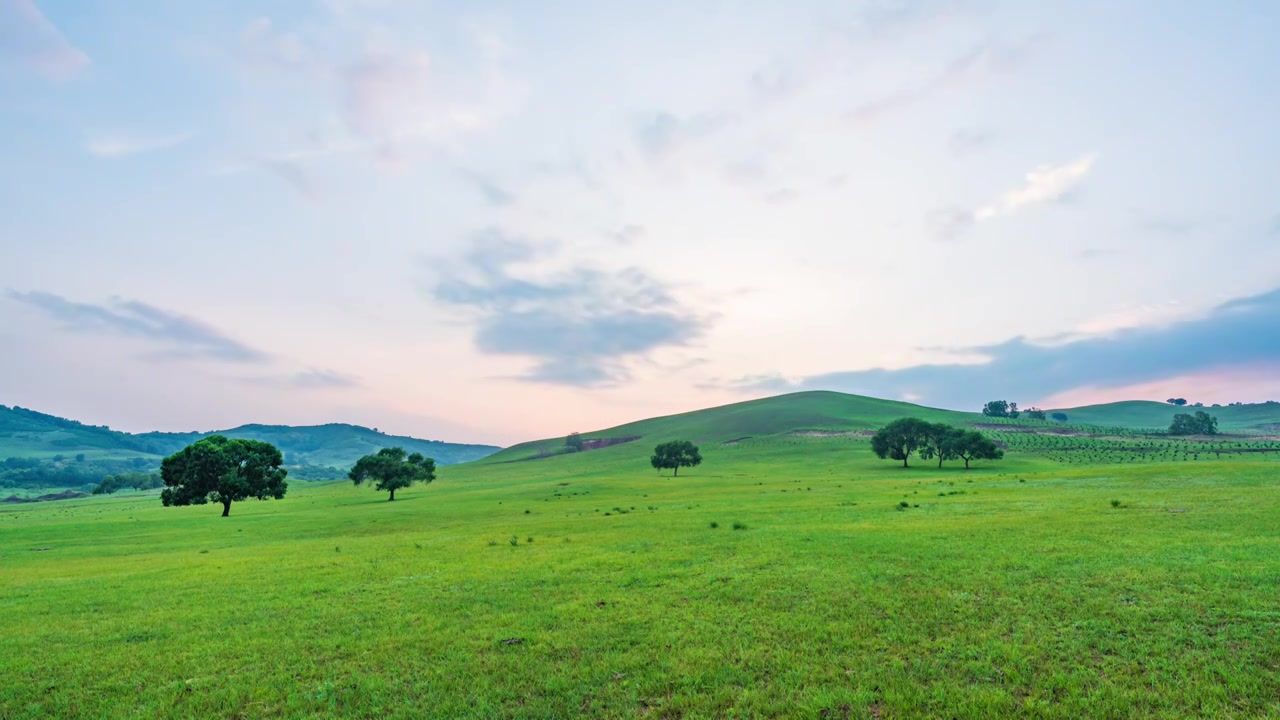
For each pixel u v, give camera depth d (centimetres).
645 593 1712
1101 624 1223
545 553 2612
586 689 1060
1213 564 1631
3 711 1095
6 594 2298
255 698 1097
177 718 1033
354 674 1184
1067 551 1934
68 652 1416
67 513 10425
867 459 14950
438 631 1445
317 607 1752
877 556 2048
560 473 17825
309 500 11875
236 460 8350
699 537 2819
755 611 1463
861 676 1049
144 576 2597
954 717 895
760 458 16938
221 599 1947
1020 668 1043
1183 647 1091
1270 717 840
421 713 999
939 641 1190
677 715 957
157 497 17238
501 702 1030
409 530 4759
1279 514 2561
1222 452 14638
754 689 1023
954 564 1836
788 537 2611
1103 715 872
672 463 13912
